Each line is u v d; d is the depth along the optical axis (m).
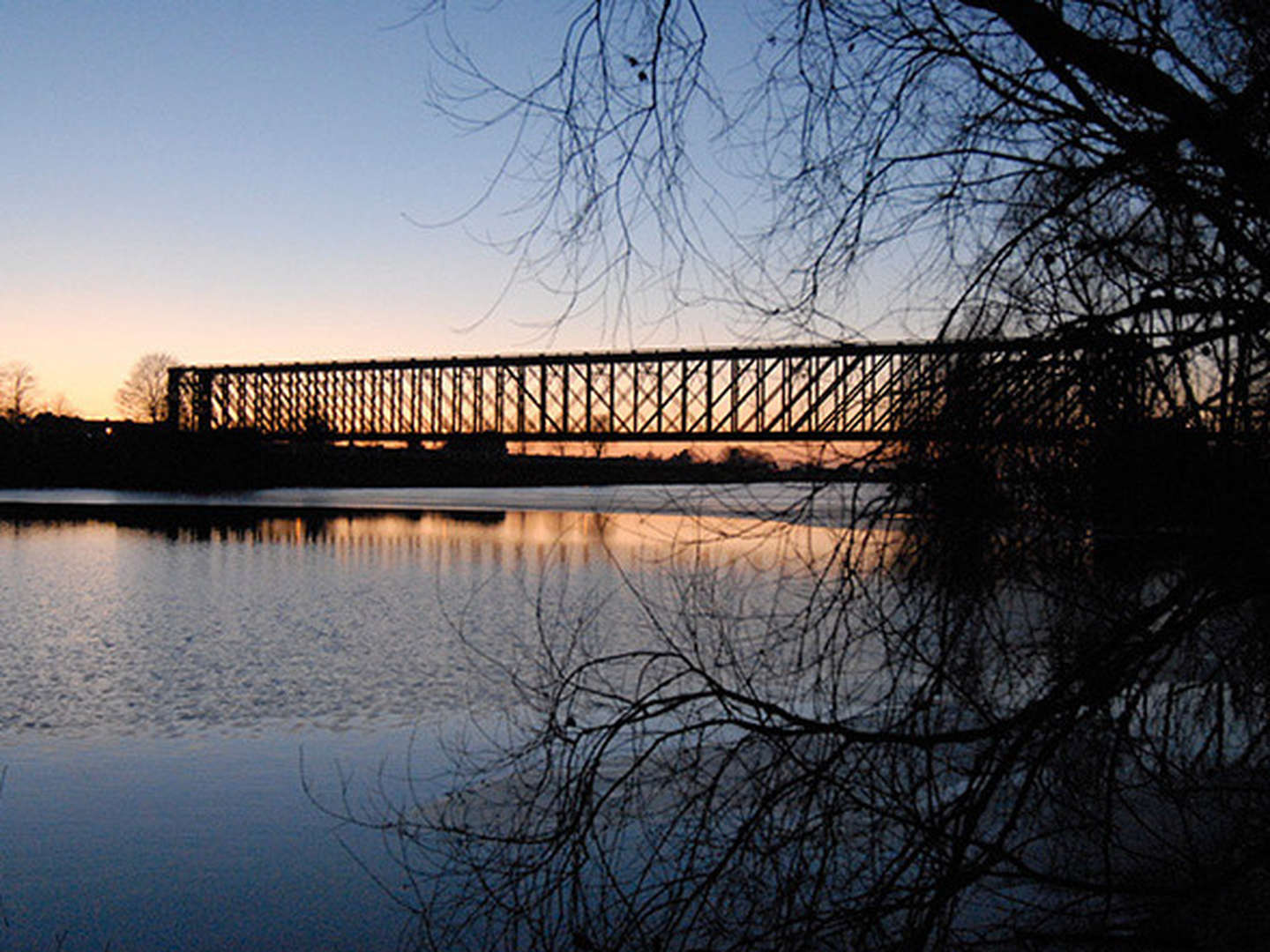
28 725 12.61
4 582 27.28
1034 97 3.88
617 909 3.97
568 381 69.62
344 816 8.58
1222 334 3.51
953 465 3.54
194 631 19.64
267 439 93.12
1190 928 3.79
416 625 19.88
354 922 6.30
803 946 3.40
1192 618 3.46
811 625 3.78
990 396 3.54
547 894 3.77
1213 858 4.26
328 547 37.59
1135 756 3.79
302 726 12.27
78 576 28.72
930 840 3.38
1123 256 3.63
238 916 6.97
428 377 89.75
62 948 6.85
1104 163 3.55
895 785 3.55
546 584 24.45
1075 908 4.17
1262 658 4.00
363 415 93.31
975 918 4.20
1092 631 3.89
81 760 10.99
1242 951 3.60
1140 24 3.68
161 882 7.76
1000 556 3.61
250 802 9.39
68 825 9.03
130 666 16.33
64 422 105.50
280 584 26.98
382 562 32.28
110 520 50.38
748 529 4.05
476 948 3.99
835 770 3.63
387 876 6.57
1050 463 3.61
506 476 118.75
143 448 90.25
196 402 95.62
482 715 10.54
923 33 3.78
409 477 113.88
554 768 4.59
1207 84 3.59
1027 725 3.48
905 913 3.87
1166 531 3.66
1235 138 3.50
